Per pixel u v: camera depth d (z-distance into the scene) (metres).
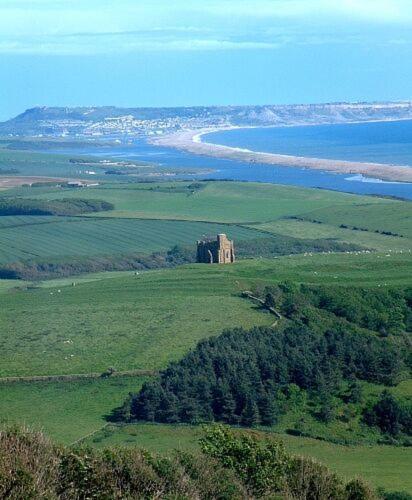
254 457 128.12
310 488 127.38
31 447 111.62
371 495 130.25
